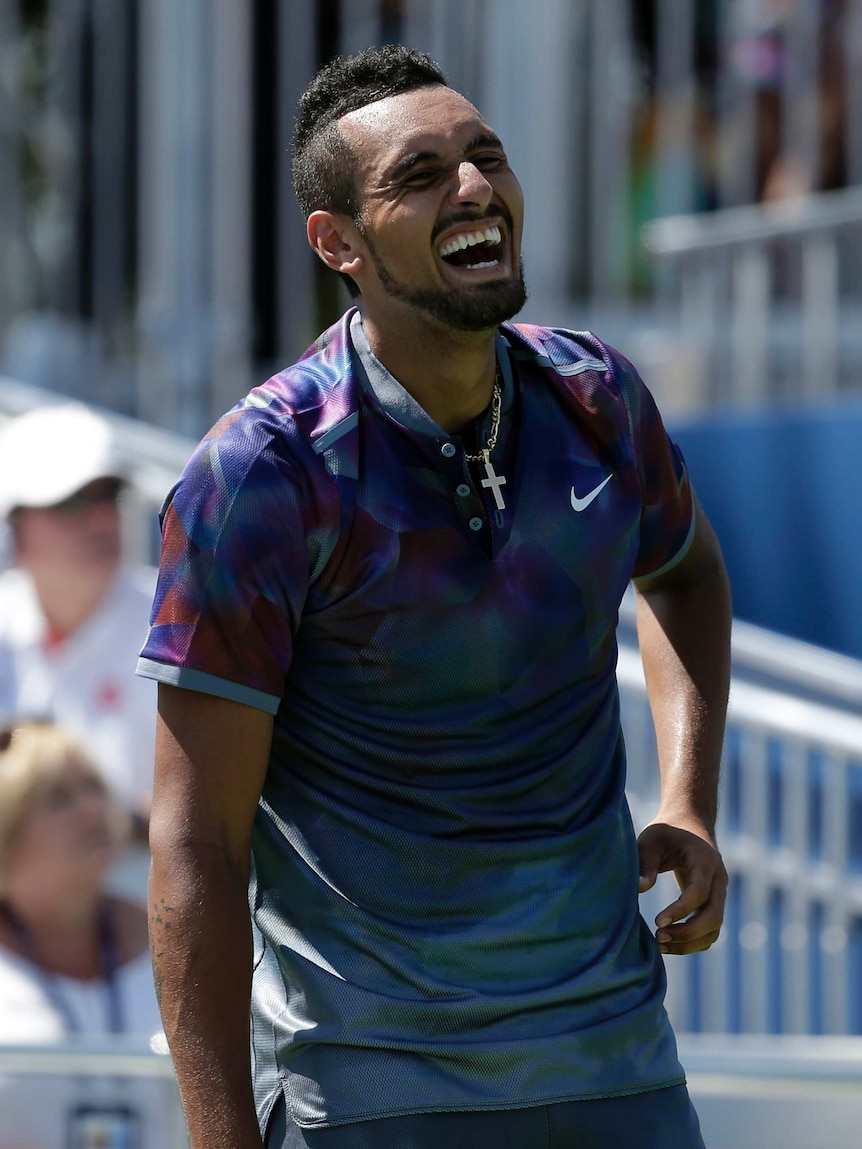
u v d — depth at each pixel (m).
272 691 7.35
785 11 25.53
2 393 21.45
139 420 26.62
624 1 26.59
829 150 24.91
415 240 7.26
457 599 7.33
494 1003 7.33
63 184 29.06
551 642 7.51
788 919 16.41
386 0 26.80
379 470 7.35
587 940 7.53
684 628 8.68
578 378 7.86
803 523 22.14
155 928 7.28
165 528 7.39
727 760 19.00
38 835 13.69
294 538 7.23
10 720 14.66
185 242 26.50
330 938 7.49
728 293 24.19
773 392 24.56
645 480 8.16
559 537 7.55
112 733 14.82
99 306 27.84
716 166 26.62
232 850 7.37
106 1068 10.27
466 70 26.47
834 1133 10.20
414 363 7.46
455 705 7.42
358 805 7.50
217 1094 7.09
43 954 13.58
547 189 26.11
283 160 26.64
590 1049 7.42
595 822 7.68
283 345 26.80
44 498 14.80
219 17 26.36
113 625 15.06
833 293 22.67
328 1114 7.36
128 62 27.61
